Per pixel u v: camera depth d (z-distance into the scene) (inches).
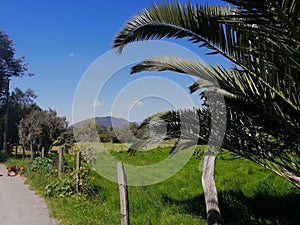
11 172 592.7
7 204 297.3
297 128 130.3
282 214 234.5
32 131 808.9
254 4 70.3
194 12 128.8
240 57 120.1
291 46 85.0
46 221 235.8
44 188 360.5
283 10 70.5
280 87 117.8
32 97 1514.5
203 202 272.8
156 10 135.9
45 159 565.9
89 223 216.2
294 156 163.0
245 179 346.3
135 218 236.4
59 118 830.5
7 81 1419.8
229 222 223.3
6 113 1273.4
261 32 84.3
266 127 157.9
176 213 242.4
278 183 302.2
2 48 1428.4
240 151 167.3
